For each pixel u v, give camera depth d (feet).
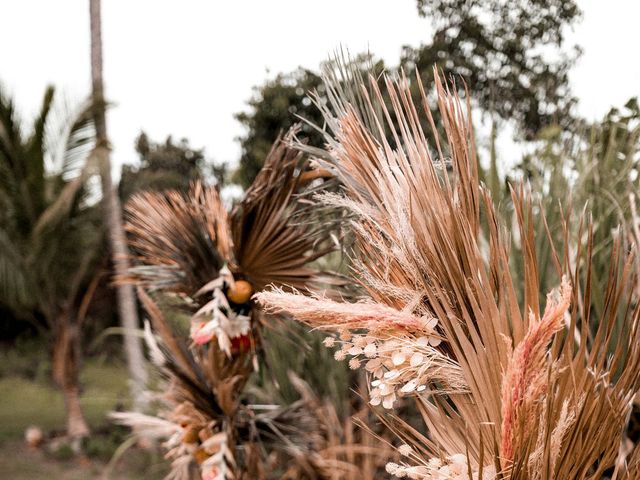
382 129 6.07
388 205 5.82
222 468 9.65
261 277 10.02
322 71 6.82
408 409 14.08
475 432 5.38
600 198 9.47
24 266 34.71
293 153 9.38
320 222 9.07
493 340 5.20
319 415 14.67
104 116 34.94
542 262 9.39
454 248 5.40
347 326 5.42
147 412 16.46
